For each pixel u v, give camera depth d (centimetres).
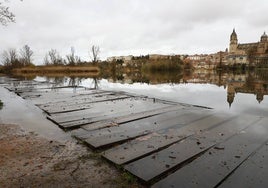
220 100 1535
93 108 1131
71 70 7050
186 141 617
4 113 1021
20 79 3959
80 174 429
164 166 456
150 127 763
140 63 10831
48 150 553
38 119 902
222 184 395
